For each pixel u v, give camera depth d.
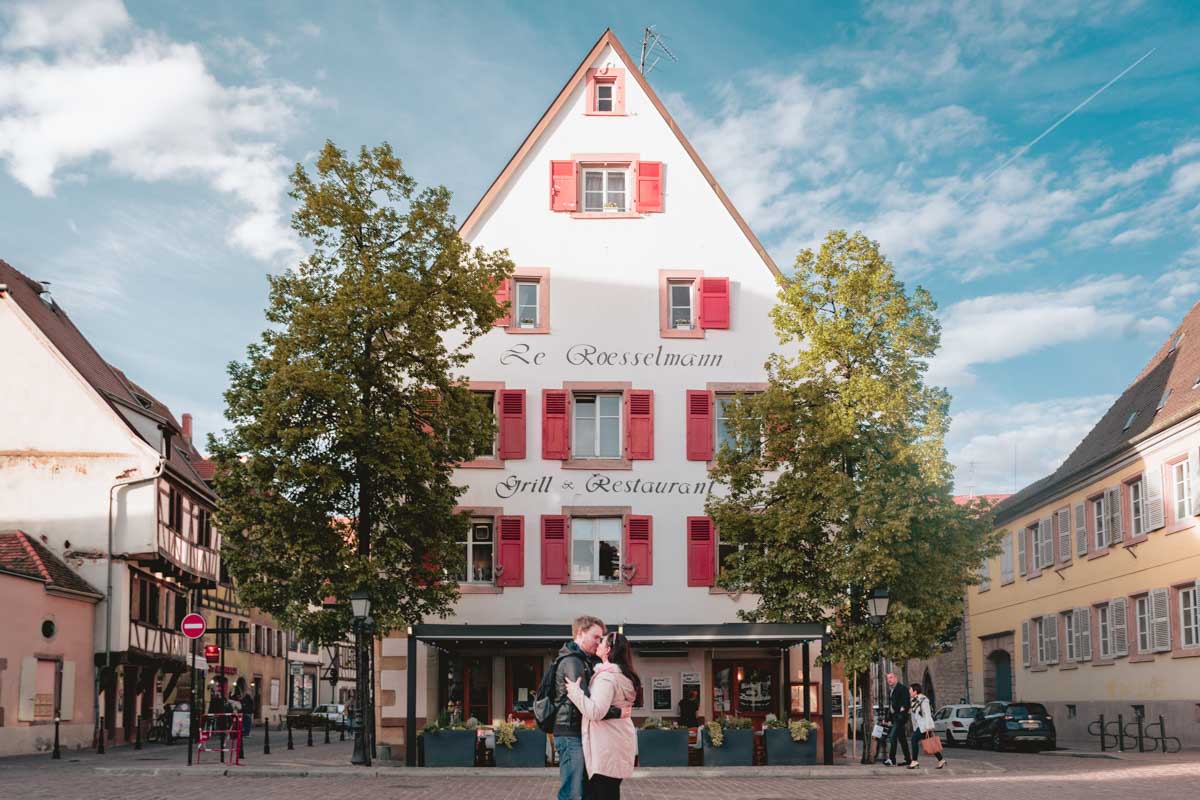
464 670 28.56
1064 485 40.22
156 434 40.75
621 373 29.84
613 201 31.03
